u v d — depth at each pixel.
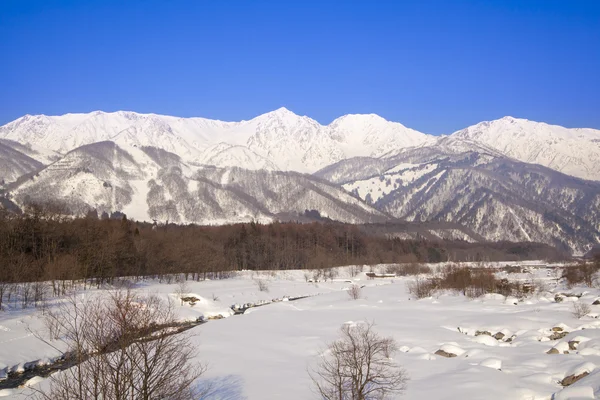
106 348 18.67
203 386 27.66
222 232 147.38
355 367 24.31
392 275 128.62
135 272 83.88
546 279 101.62
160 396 19.11
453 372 28.50
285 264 134.75
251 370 31.03
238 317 53.28
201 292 72.56
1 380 32.09
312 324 48.03
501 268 136.62
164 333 19.86
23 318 42.28
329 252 147.38
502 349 34.19
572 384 24.70
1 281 55.22
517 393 24.72
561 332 37.78
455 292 70.62
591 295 62.50
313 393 26.12
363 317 50.94
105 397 17.67
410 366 30.34
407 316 50.88
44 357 35.75
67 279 61.03
